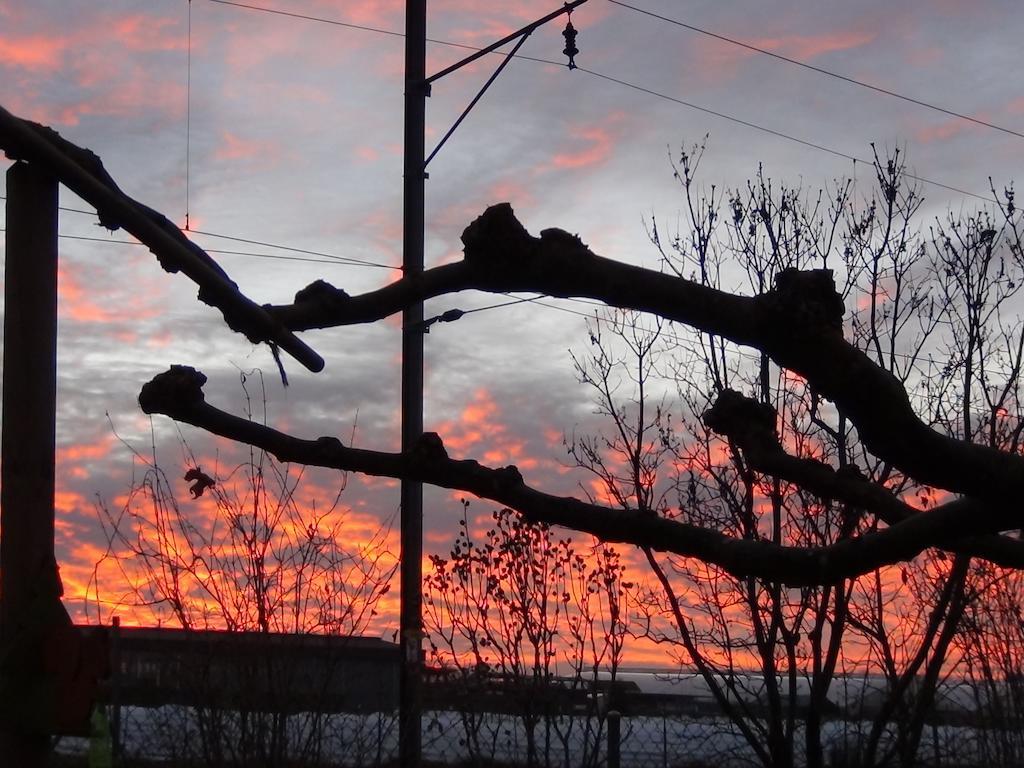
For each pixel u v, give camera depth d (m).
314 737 7.30
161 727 7.00
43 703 2.69
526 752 8.93
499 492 3.36
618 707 9.50
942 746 9.05
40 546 2.76
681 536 3.26
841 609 8.22
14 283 2.81
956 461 2.70
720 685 9.09
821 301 2.67
